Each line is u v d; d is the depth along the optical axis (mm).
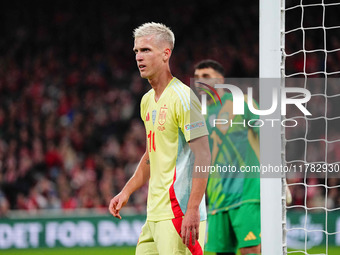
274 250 13680
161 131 14062
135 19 73188
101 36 70688
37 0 71812
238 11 72875
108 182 46750
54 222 37906
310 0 66562
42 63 65625
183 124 13664
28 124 55688
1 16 70375
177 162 14031
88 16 72375
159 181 14195
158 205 14125
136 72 66562
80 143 54281
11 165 46875
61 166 50094
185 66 67750
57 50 68188
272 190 13758
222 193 19891
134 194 44250
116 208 15516
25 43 68500
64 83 62875
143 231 14875
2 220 37438
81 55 67812
